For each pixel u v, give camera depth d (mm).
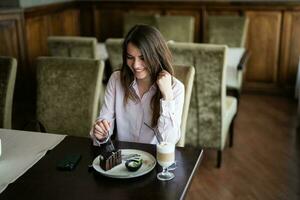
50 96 2352
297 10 4441
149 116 1832
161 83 1688
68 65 2311
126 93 1833
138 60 1686
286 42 4586
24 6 4195
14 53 4074
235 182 2725
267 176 2797
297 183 2689
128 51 1688
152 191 1316
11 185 1371
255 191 2600
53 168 1490
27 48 4258
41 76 2355
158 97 1767
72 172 1455
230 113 2984
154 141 1856
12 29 4012
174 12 4930
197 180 2760
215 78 2596
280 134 3549
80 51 3270
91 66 2275
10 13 3938
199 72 2604
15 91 4137
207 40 4848
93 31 5371
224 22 4223
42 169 1484
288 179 2746
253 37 4691
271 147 3277
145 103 1826
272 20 4570
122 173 1406
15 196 1302
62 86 2322
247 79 4859
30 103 4453
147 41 1661
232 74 3555
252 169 2906
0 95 2293
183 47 2545
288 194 2549
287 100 4574
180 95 1783
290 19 4500
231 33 4215
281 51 4637
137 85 1831
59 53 3352
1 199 1284
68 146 1691
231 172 2869
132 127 1881
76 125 2336
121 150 1577
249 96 4758
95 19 5301
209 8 4766
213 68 2562
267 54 4699
